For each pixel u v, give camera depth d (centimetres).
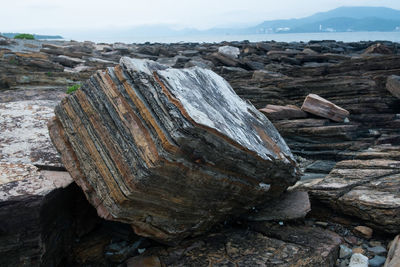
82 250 416
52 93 1157
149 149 306
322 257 370
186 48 3131
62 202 395
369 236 427
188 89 348
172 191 330
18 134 543
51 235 374
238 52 2328
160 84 319
